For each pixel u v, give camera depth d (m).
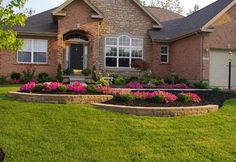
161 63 27.02
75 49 26.06
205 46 22.88
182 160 7.65
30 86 13.58
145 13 26.86
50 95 12.10
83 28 24.36
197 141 8.70
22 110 10.81
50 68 25.17
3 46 7.94
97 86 14.00
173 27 28.33
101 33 26.00
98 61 24.75
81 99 12.20
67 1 23.75
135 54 26.67
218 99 14.73
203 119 10.48
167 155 7.86
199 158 7.80
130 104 11.56
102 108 11.15
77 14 24.28
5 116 10.23
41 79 22.84
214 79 23.38
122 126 9.51
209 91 17.70
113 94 13.22
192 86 21.23
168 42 26.91
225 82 23.64
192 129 9.52
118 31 26.33
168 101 11.86
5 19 7.88
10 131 8.96
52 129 9.20
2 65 24.48
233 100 13.77
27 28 24.78
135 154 7.84
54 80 23.09
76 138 8.62
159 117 10.48
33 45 24.94
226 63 23.69
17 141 8.32
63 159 7.44
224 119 10.57
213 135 9.17
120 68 26.17
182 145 8.41
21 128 9.22
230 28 23.42
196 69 23.36
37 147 8.01
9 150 7.77
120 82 22.38
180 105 11.67
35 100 12.24
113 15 26.33
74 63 26.02
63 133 8.93
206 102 12.73
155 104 11.59
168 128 9.53
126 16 26.58
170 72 27.11
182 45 25.31
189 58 24.30
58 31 24.08
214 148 8.34
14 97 12.91
